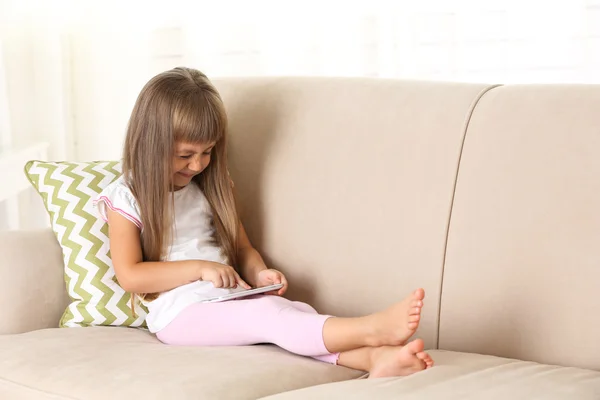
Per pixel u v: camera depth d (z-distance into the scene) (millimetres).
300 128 1939
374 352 1553
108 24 3006
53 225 1945
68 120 3051
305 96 1963
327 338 1580
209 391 1391
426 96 1804
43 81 2967
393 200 1775
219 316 1723
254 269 1911
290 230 1920
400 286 1751
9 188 2633
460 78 3020
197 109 1819
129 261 1847
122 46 3014
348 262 1825
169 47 3033
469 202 1679
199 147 1844
